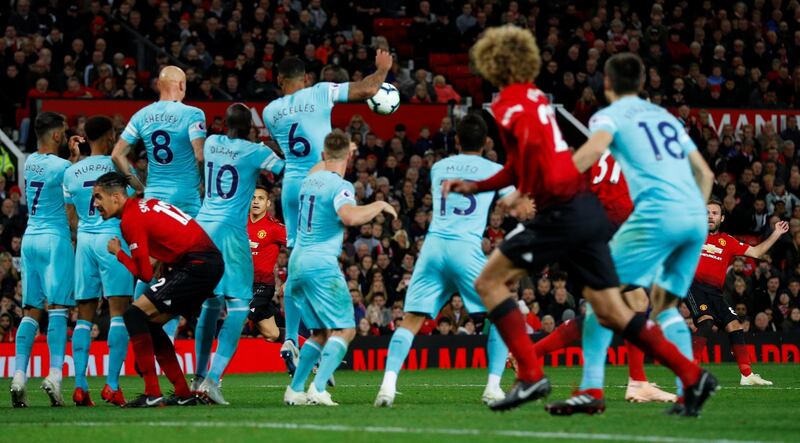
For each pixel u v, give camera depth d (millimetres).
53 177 24516
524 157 16656
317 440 15164
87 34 53969
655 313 18969
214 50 56312
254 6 58938
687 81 59906
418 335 44031
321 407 21672
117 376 24141
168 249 21828
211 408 21703
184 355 40156
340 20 63875
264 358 42250
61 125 25141
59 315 24531
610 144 17703
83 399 24219
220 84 54406
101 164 24234
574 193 16750
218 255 22312
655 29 63031
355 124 52125
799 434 15453
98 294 24469
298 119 24312
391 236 47875
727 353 47562
